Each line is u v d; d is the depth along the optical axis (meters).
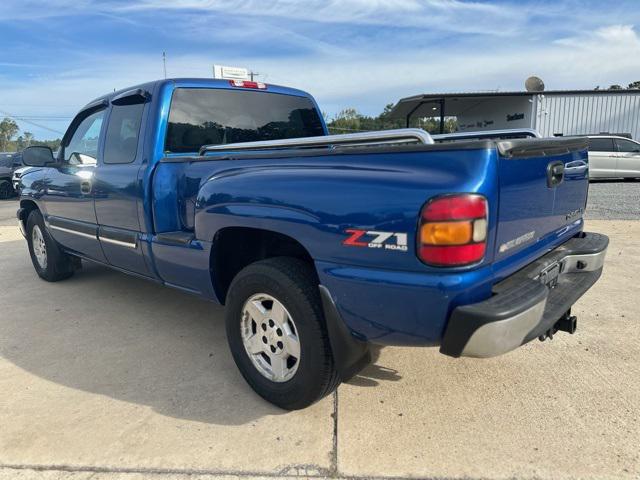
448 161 2.04
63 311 4.55
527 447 2.45
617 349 3.49
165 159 3.41
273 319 2.74
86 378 3.24
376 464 2.35
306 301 2.51
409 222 2.04
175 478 2.29
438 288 2.02
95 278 5.68
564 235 3.03
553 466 2.32
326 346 2.52
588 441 2.49
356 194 2.20
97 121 4.30
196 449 2.49
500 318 1.99
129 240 3.70
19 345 3.79
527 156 2.33
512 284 2.30
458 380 3.12
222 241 3.00
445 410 2.79
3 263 6.61
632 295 4.61
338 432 2.60
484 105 22.08
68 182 4.48
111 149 4.00
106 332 4.03
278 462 2.38
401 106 19.94
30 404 2.93
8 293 5.16
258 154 2.71
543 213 2.61
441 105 18.94
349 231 2.21
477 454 2.41
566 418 2.68
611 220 8.88
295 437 2.57
